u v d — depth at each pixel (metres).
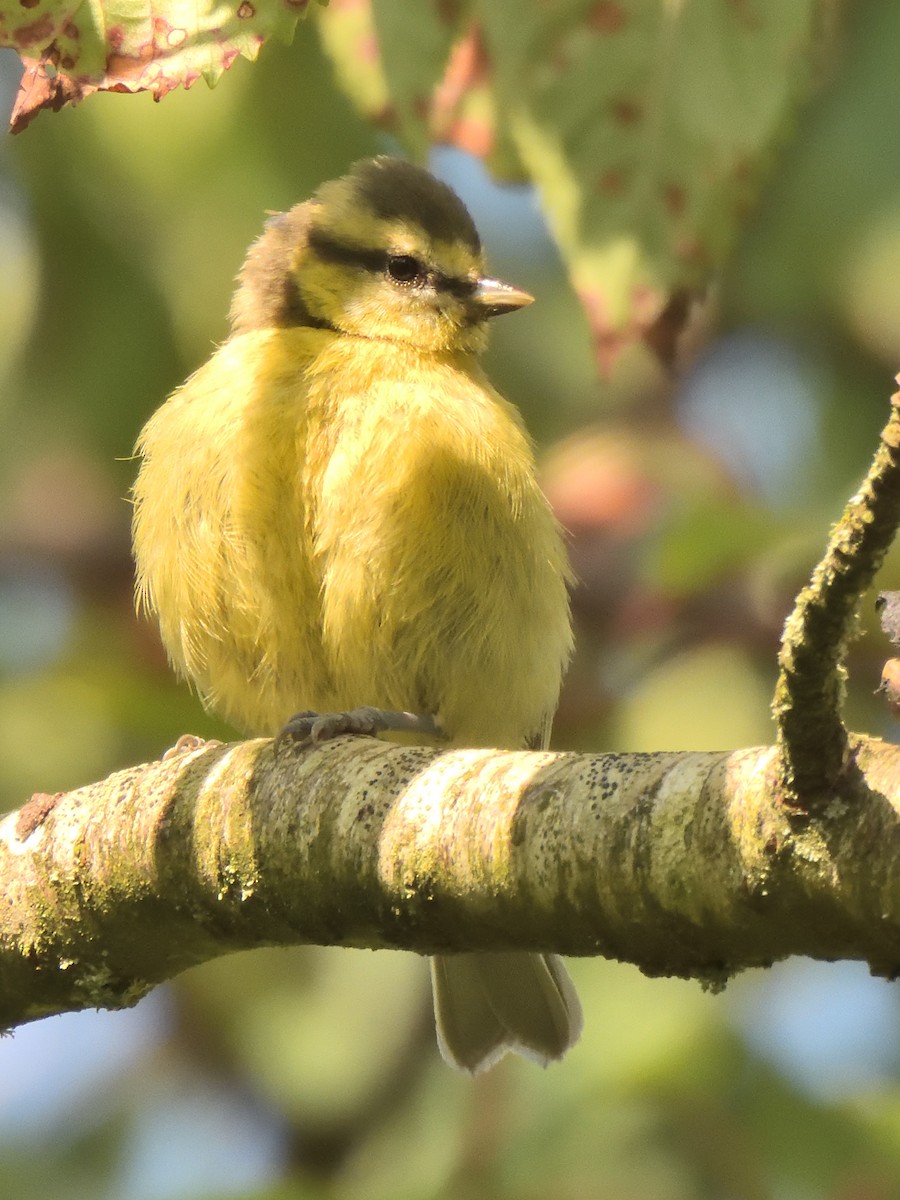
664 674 11.52
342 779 6.47
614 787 5.56
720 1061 10.76
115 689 11.28
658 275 6.21
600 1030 10.87
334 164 11.68
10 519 13.14
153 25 5.26
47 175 11.86
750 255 10.77
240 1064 13.23
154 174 11.61
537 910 5.73
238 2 5.25
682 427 13.27
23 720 11.96
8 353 12.44
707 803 5.26
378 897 6.25
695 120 6.16
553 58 6.22
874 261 10.49
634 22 6.17
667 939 5.44
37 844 7.43
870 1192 9.94
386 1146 11.62
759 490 12.66
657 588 11.32
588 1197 10.34
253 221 11.77
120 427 12.57
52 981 7.52
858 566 4.56
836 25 9.66
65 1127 13.04
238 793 6.81
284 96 11.51
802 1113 10.54
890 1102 10.43
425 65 6.39
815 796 4.95
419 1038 12.46
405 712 9.70
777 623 11.13
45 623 13.18
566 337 13.74
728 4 6.10
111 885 7.18
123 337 12.28
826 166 10.23
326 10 6.45
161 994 13.30
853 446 12.83
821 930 5.06
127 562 13.18
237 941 7.02
